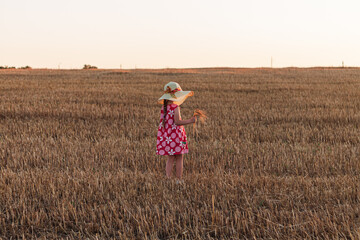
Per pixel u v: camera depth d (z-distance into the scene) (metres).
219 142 7.39
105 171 5.50
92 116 10.61
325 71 40.12
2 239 3.44
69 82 23.98
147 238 3.29
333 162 5.63
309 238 3.21
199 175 5.03
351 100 14.53
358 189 4.26
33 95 15.71
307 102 14.05
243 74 34.72
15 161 5.72
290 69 50.19
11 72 35.66
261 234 3.40
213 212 3.66
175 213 3.84
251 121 10.20
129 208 3.88
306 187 4.40
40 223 3.65
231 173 5.30
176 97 4.95
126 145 7.07
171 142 4.95
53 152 6.35
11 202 4.06
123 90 18.72
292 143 7.48
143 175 5.05
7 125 9.19
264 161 5.93
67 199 4.06
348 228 3.26
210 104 13.71
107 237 3.42
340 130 8.49
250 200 4.10
